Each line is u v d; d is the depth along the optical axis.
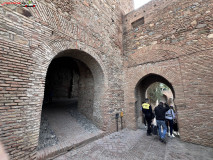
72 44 3.64
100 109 4.89
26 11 2.62
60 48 3.28
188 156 3.09
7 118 2.09
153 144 3.85
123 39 6.61
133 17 6.33
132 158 3.00
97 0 5.04
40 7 2.90
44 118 4.80
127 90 5.89
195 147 3.58
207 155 3.12
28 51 2.55
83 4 4.27
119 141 4.07
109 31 5.57
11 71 2.23
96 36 4.70
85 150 3.40
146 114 4.81
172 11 4.91
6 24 2.27
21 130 2.27
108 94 4.94
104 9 5.43
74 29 3.77
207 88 3.73
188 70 4.16
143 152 3.32
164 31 5.00
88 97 5.79
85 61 4.96
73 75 12.81
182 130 4.07
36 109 2.56
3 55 2.16
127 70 6.06
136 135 4.70
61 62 9.17
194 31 4.23
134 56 5.89
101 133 4.39
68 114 5.88
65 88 12.24
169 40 4.79
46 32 2.97
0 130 1.98
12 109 2.17
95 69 5.11
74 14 3.85
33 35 2.69
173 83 4.45
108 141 4.05
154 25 5.37
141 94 7.16
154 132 4.79
